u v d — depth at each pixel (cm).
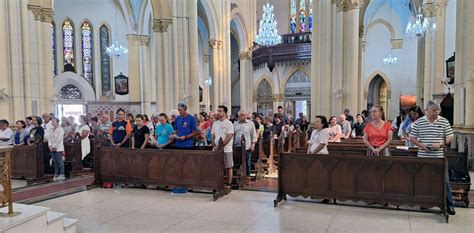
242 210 626
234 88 3356
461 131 1001
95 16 2534
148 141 869
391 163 605
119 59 2575
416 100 2231
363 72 2578
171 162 774
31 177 933
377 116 647
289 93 2817
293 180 674
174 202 689
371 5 2416
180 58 1836
